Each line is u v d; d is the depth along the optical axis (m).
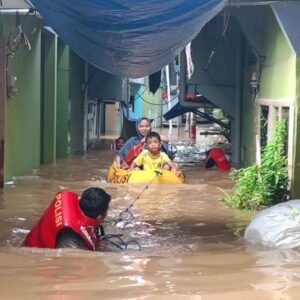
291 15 9.55
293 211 6.64
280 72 11.02
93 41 8.64
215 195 10.78
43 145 17.00
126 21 7.56
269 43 12.39
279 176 9.77
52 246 5.97
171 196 10.64
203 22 7.99
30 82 14.69
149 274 4.96
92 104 25.80
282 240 6.43
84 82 22.72
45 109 16.97
